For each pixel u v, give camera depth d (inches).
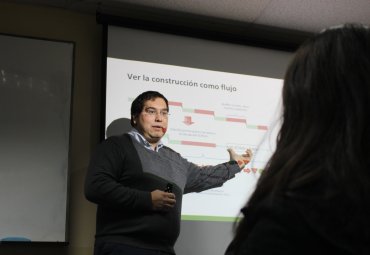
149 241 75.6
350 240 19.9
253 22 115.6
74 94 102.0
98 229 77.4
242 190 101.4
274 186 22.9
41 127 95.6
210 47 111.7
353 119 22.6
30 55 99.3
